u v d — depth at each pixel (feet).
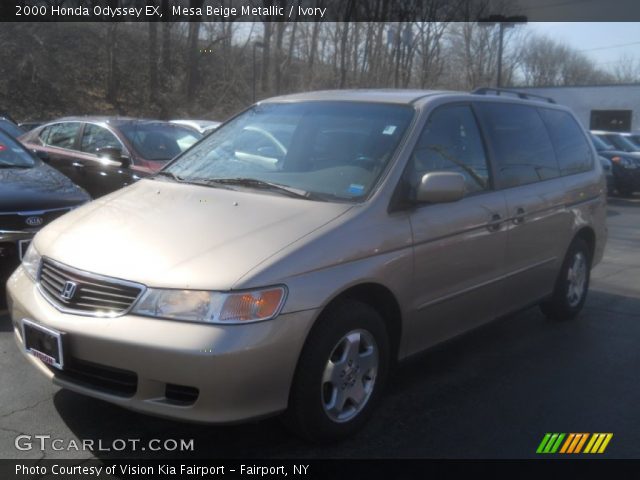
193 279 10.19
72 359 10.68
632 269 27.94
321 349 10.93
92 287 10.72
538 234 16.96
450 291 13.94
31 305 11.40
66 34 96.17
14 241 17.84
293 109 15.74
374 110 14.62
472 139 15.40
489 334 18.54
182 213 12.27
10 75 88.33
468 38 139.03
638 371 15.99
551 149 18.52
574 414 13.48
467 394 14.29
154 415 10.16
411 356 13.41
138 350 9.97
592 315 20.67
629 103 129.70
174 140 29.99
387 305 12.60
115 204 13.30
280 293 10.37
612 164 58.65
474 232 14.38
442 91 15.98
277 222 11.63
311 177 13.39
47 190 19.45
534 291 17.47
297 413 10.98
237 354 9.86
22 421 12.26
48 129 32.48
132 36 102.01
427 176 12.67
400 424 12.73
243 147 15.23
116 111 92.68
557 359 16.66
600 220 20.47
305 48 106.73
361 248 11.65
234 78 105.50
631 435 12.64
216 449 11.55
